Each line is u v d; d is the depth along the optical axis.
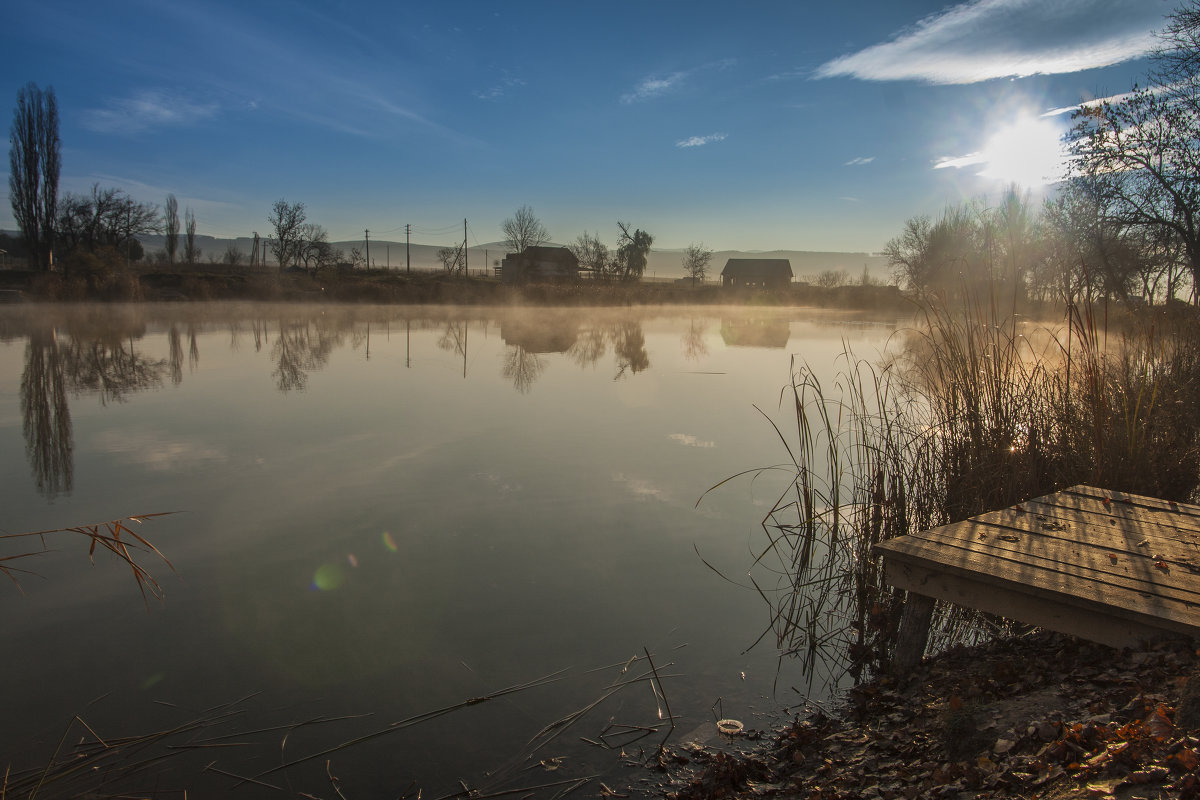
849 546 6.26
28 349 20.95
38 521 6.83
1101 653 3.57
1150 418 6.38
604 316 43.31
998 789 2.53
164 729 3.70
